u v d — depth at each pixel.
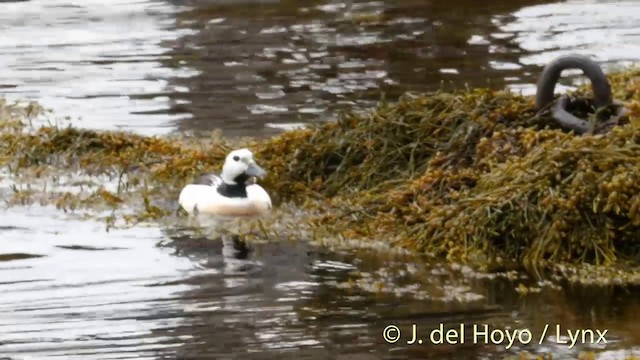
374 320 13.25
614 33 27.55
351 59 25.95
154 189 18.39
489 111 17.14
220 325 13.22
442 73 24.45
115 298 14.12
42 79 25.19
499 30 28.22
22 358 12.37
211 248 15.94
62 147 19.88
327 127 18.31
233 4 32.84
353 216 16.52
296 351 12.44
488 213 15.04
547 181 15.09
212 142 20.08
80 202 17.81
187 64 26.20
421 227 15.56
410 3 31.75
